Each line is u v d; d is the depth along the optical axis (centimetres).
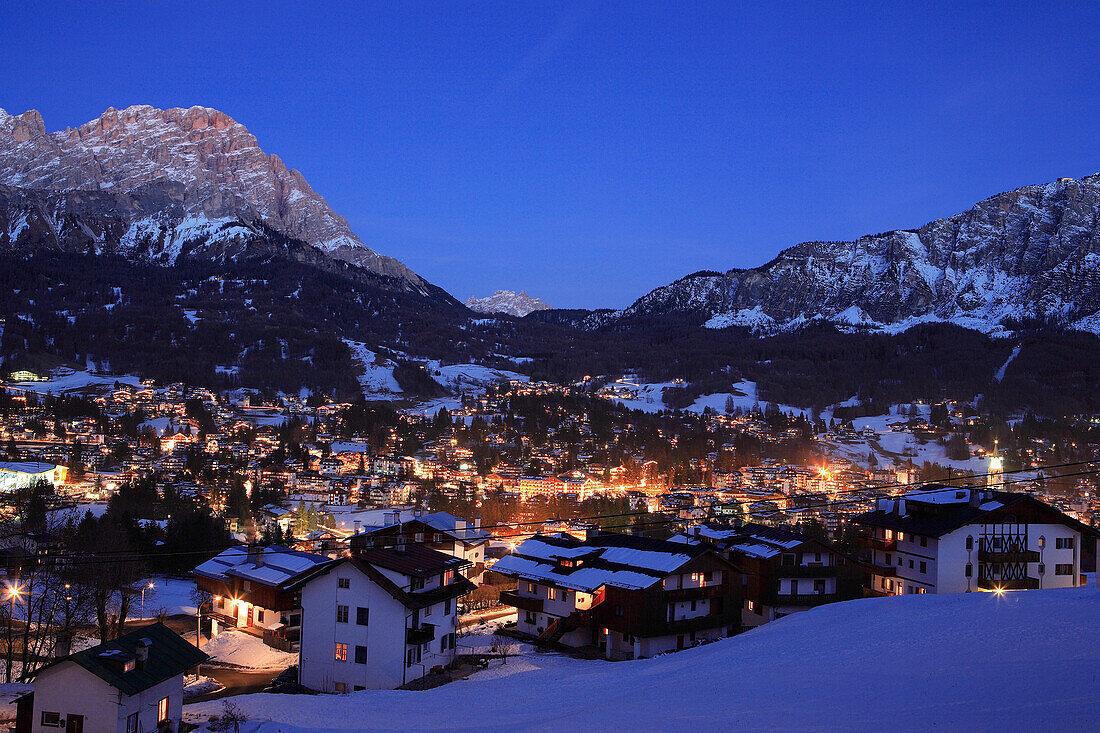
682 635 6131
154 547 10050
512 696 4531
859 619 4803
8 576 7562
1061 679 2798
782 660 4112
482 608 8206
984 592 5003
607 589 6162
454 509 16212
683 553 6341
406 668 5259
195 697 5103
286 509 16038
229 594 6900
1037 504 6900
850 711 2942
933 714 2702
